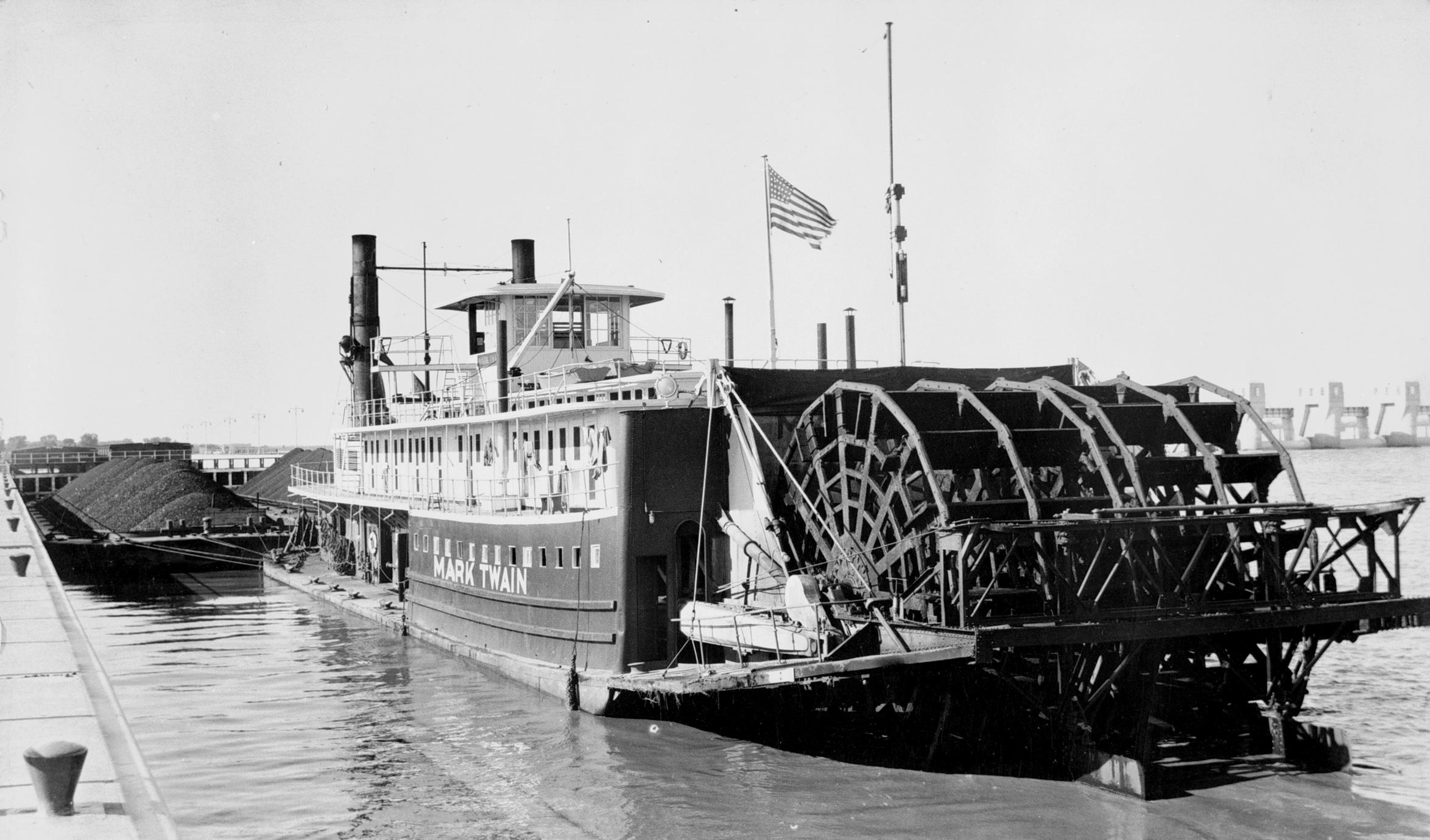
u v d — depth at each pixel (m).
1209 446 26.55
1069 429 24.98
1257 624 21.36
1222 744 24.38
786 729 24.30
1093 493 27.05
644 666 26.41
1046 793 21.34
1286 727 23.86
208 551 63.38
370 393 52.88
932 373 29.00
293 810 21.00
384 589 50.22
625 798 21.31
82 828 12.30
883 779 22.25
